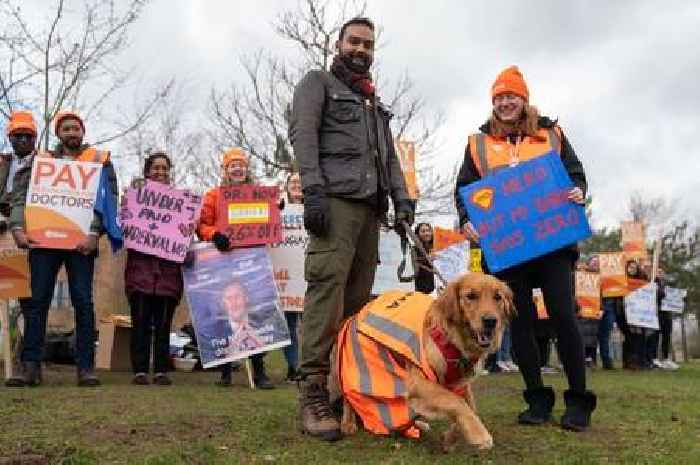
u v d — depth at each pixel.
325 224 3.86
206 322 6.60
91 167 6.04
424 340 3.73
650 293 11.99
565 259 4.32
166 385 6.40
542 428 4.20
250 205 6.89
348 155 4.04
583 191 4.34
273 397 5.53
